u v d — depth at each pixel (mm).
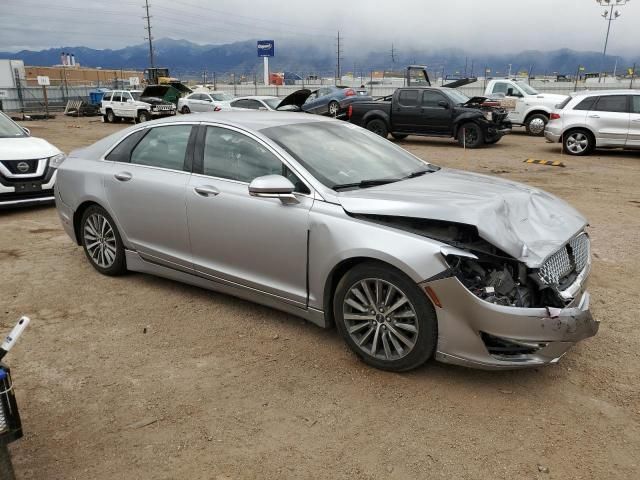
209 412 3129
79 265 5602
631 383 3393
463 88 38969
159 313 4434
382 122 17703
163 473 2658
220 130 4316
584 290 3688
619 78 38250
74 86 48312
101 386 3398
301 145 4086
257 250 3949
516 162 13375
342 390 3334
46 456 2781
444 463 2705
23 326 2135
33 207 8500
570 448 2811
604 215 7816
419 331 3293
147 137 4809
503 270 3205
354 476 2623
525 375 3488
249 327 4172
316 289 3701
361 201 3510
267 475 2635
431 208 3281
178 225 4410
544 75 51594
